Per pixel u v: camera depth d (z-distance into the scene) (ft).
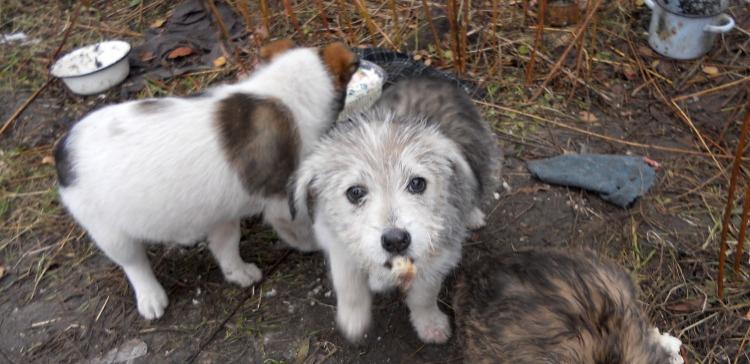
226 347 2.89
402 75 3.62
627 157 3.42
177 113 2.66
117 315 3.01
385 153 2.27
